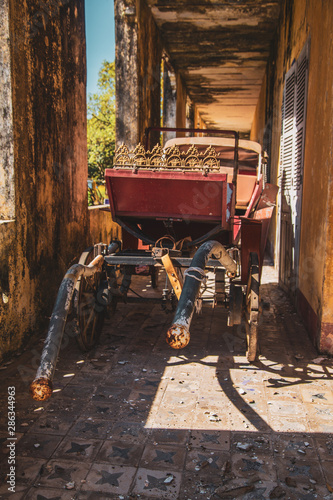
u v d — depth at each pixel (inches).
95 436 118.6
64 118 216.2
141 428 122.6
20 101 169.0
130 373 159.0
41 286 193.9
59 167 211.2
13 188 167.2
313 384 151.3
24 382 149.6
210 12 365.7
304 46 236.2
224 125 1002.7
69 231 226.5
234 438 118.0
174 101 514.3
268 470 105.0
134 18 313.6
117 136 327.0
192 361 170.9
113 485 99.3
